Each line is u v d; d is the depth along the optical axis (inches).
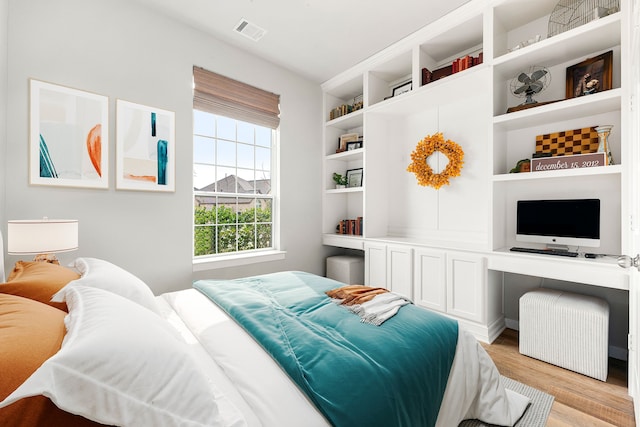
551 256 86.4
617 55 86.6
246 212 136.5
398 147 149.4
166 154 106.0
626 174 73.8
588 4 89.4
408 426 39.8
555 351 83.5
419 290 118.5
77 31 88.2
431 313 61.6
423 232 139.1
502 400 59.5
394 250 128.0
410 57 128.3
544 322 85.7
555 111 87.6
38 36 82.0
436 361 49.0
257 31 115.5
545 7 96.6
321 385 36.9
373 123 146.1
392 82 149.2
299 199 153.1
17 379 22.6
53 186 83.9
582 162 83.4
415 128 142.3
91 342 24.6
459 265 105.6
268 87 139.1
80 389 22.3
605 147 81.9
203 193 121.8
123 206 96.8
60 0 85.4
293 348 44.4
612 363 84.5
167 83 106.6
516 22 104.1
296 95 151.1
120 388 24.1
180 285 110.3
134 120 98.7
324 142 164.6
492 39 97.6
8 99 77.5
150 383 25.9
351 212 173.5
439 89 113.8
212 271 120.6
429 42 117.0
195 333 54.0
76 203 88.0
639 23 55.9
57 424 23.5
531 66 98.3
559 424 60.3
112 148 94.3
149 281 102.8
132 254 98.8
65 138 85.8
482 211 118.6
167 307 69.6
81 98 88.6
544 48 87.8
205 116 122.6
